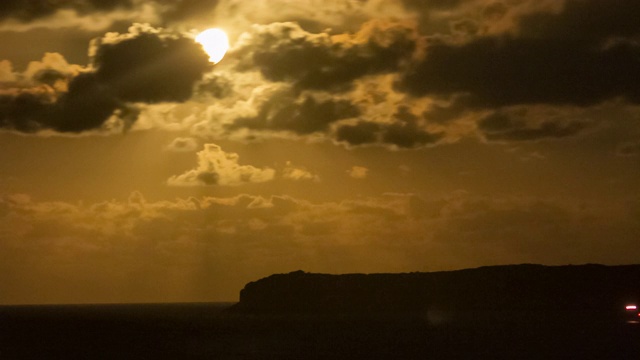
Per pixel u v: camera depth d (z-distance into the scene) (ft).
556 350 545.03
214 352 590.14
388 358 513.45
